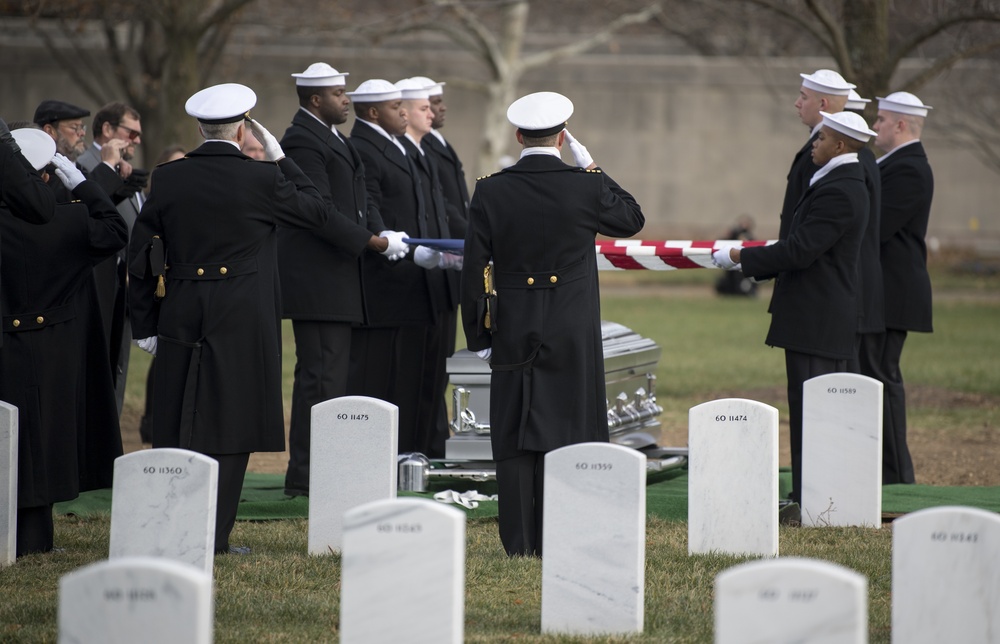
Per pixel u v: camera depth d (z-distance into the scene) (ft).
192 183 57.26
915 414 111.45
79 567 55.36
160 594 33.22
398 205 77.92
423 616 38.93
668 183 301.43
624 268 73.82
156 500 48.62
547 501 46.11
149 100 195.31
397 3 239.71
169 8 146.51
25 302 56.75
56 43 270.46
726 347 161.89
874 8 102.27
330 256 71.82
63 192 59.36
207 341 56.85
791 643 33.42
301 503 71.15
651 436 82.28
